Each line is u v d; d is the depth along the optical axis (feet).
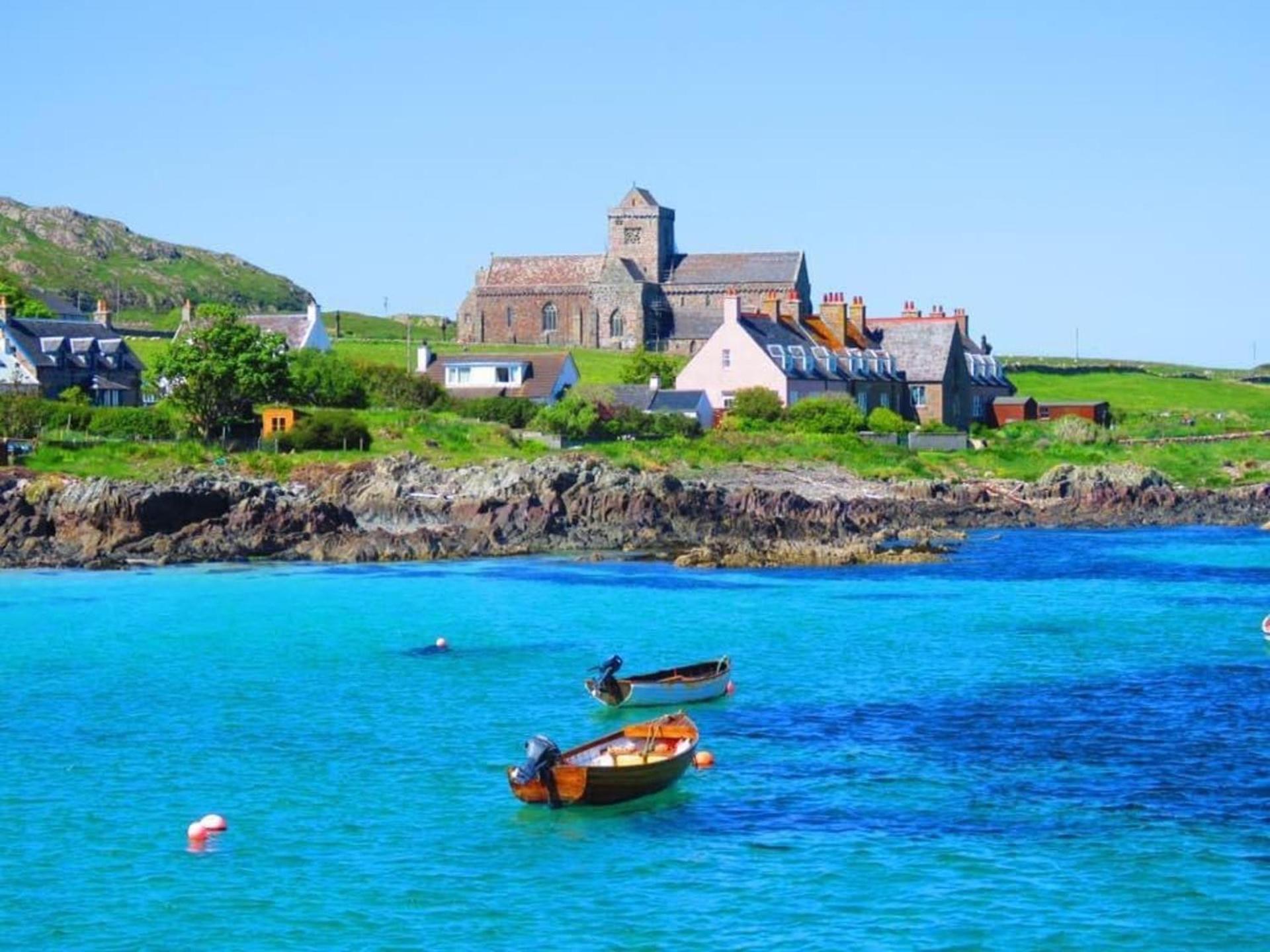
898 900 132.77
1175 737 182.29
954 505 445.78
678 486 408.67
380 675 222.28
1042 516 441.27
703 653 237.66
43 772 172.24
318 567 343.26
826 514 419.13
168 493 370.94
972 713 195.52
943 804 157.79
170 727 191.83
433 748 181.88
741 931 127.13
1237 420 638.12
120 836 150.92
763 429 516.32
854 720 192.44
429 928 128.67
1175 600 289.94
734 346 555.69
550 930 127.85
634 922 129.18
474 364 590.14
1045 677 216.95
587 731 189.57
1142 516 444.55
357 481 407.44
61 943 126.00
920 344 610.24
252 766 173.99
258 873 141.08
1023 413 629.92
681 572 333.42
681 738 172.14
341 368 521.65
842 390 570.87
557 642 247.70
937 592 302.04
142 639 251.60
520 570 336.70
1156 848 144.05
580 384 581.12
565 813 156.66
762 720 193.06
